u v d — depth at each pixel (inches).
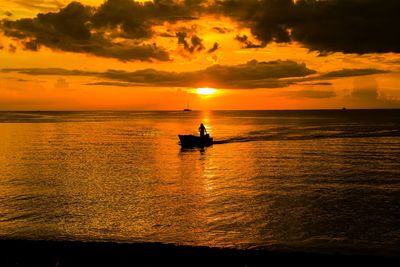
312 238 725.9
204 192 1101.1
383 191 1096.2
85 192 1104.2
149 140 2706.7
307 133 3132.4
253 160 1724.9
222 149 2137.1
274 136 2876.5
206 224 812.0
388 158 1742.1
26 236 738.2
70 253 618.2
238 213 888.3
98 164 1630.2
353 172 1401.3
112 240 724.0
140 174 1396.4
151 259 600.1
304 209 916.0
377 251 665.6
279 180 1267.2
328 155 1854.1
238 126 4301.2
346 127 3897.6
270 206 944.3
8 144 2421.3
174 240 724.7
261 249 676.1
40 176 1347.2
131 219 848.3
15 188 1154.0
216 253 613.9
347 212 888.3
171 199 1023.0
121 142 2566.4
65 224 813.2
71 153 1991.9
